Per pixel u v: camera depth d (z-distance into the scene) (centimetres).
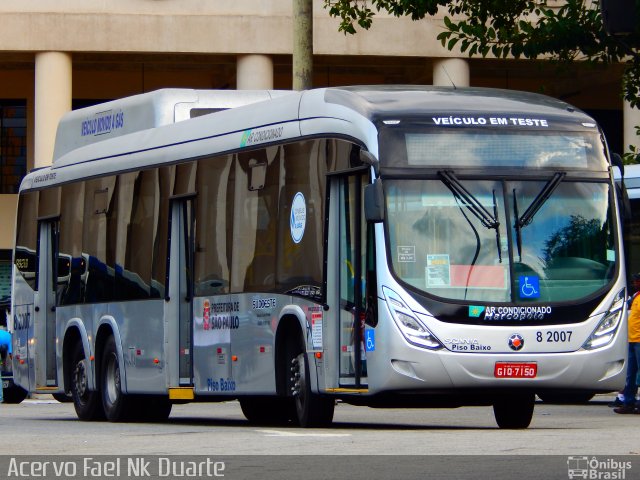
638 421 3903
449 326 3134
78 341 4456
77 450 2739
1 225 8831
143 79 8794
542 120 3316
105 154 4372
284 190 3462
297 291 3381
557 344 3189
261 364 3522
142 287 4066
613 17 3114
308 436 2986
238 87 7794
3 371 6016
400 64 8244
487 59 8044
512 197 3231
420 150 3209
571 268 3241
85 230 4425
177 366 3928
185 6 7712
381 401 3244
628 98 5622
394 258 3145
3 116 8869
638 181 5438
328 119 3331
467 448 2595
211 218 3775
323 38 7769
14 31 7675
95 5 7688
